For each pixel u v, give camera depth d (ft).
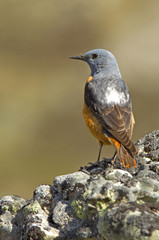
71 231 21.08
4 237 23.63
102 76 32.86
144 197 20.24
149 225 17.85
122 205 19.21
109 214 18.94
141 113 65.62
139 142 28.32
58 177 23.99
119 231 18.35
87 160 57.88
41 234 21.40
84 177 23.58
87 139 60.85
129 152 26.50
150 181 20.98
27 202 24.67
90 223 20.49
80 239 20.53
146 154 26.58
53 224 22.22
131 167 25.58
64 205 22.44
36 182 53.83
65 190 23.18
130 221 18.19
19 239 23.26
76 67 74.74
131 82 71.61
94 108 29.81
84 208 21.02
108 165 27.53
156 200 20.11
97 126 29.50
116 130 28.35
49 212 23.20
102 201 20.43
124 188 20.42
